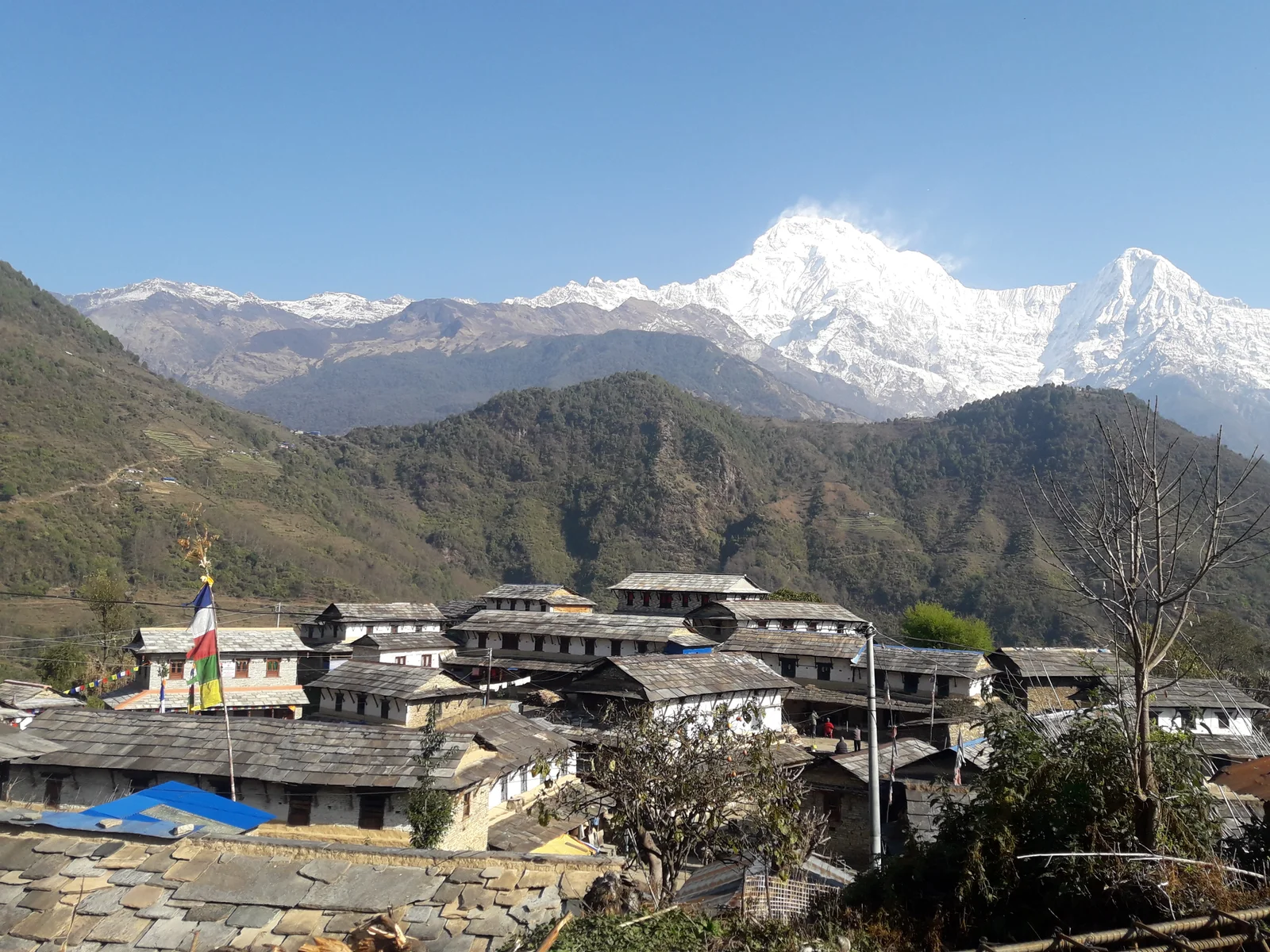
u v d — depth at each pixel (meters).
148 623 73.38
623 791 16.77
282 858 10.72
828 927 11.54
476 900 9.88
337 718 43.53
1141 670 11.33
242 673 55.19
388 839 23.50
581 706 43.41
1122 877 10.66
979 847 11.71
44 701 45.25
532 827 28.34
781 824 16.17
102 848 10.99
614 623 60.50
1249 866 11.88
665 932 9.89
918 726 48.03
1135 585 11.35
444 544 143.38
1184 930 8.91
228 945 9.31
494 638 63.75
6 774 26.12
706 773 16.80
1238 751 39.41
